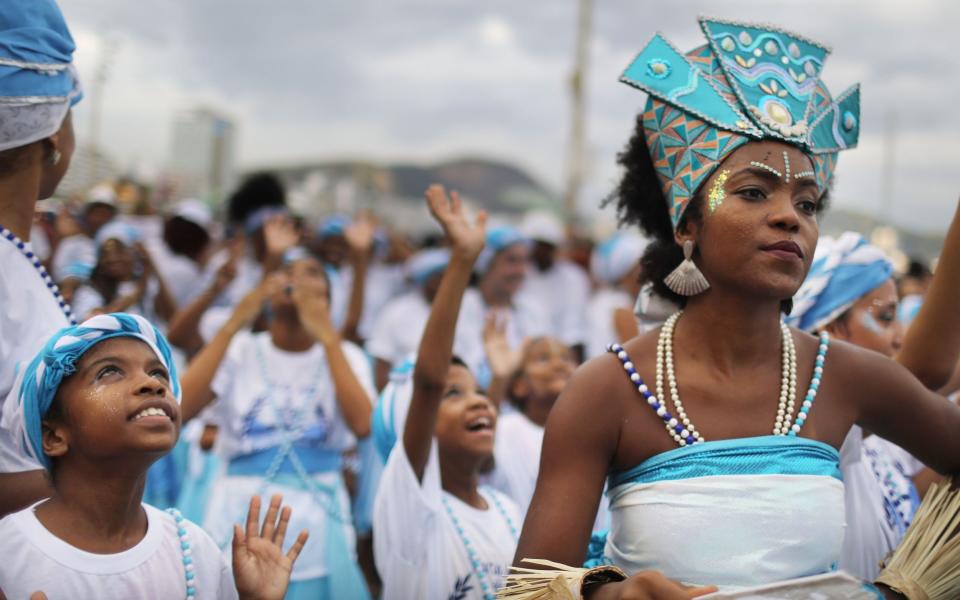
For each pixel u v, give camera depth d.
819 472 2.33
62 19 2.94
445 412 3.92
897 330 3.53
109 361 2.42
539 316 8.38
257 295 4.57
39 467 2.71
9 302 2.76
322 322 4.94
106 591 2.37
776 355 2.46
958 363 3.51
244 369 4.96
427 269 7.88
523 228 11.52
